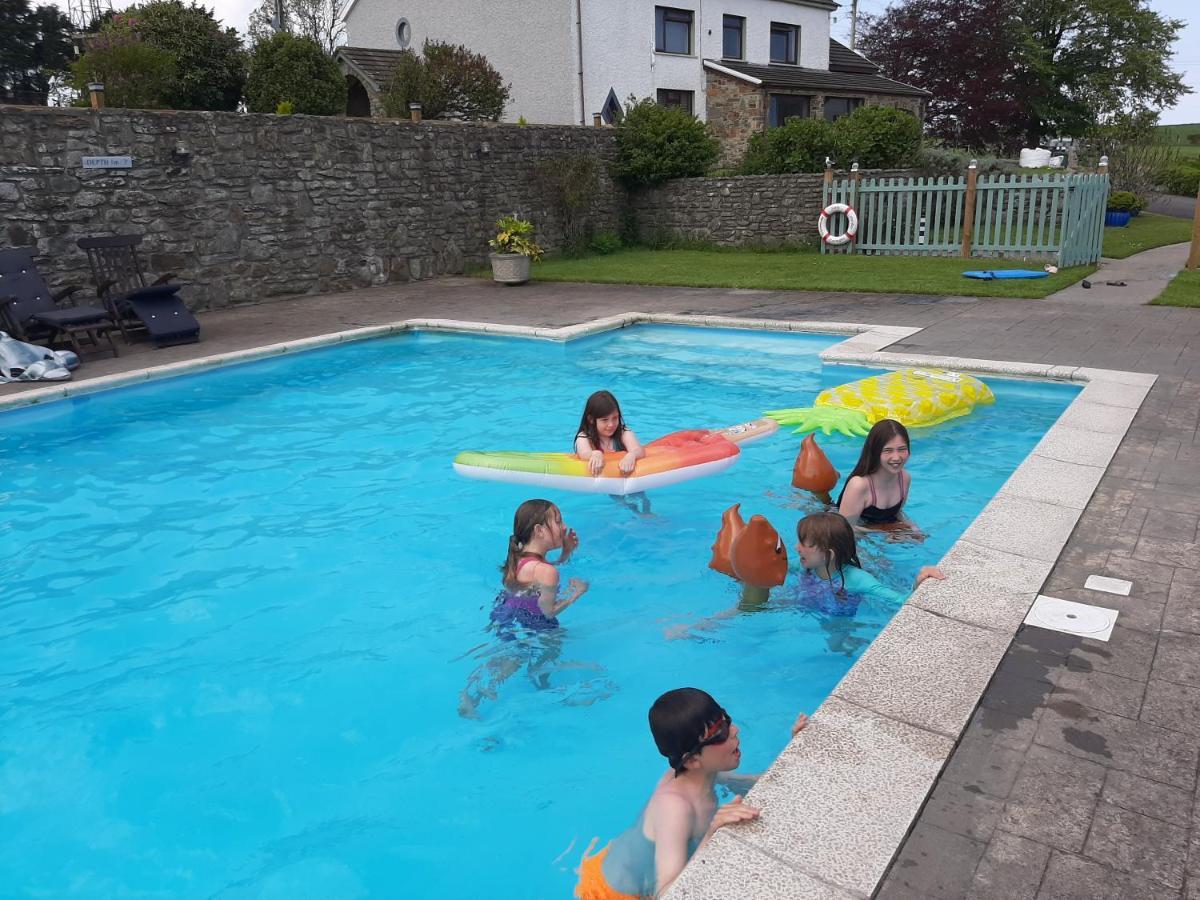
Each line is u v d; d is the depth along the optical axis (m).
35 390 8.52
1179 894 2.15
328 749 3.51
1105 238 20.53
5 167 11.29
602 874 2.61
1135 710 2.91
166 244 13.03
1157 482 5.07
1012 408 7.57
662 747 2.51
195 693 3.93
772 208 19.28
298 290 14.79
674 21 25.41
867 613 4.24
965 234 16.30
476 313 12.55
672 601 4.54
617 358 10.05
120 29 19.19
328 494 6.27
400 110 20.80
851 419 7.00
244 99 23.30
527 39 24.20
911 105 30.28
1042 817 2.43
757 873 2.23
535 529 4.25
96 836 3.07
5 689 3.98
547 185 18.98
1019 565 4.00
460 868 2.87
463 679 3.97
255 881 2.84
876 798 2.50
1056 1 38.09
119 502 6.18
